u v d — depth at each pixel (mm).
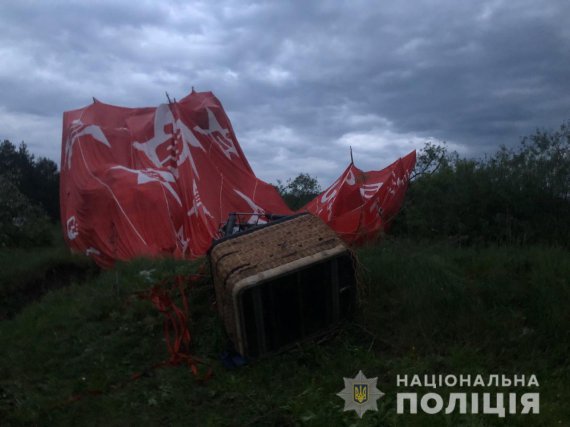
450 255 8477
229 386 5953
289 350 6539
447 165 11695
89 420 5684
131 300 8195
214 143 14320
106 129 14805
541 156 10172
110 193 12867
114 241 12516
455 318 6750
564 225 9422
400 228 11633
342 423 5070
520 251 8500
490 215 9930
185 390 6062
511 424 4953
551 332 6309
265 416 5348
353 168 12469
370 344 6617
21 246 15141
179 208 12836
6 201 15344
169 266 9500
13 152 26688
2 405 6066
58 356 7234
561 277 7207
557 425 4891
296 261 6465
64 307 8688
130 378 6426
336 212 11414
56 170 27719
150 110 16266
